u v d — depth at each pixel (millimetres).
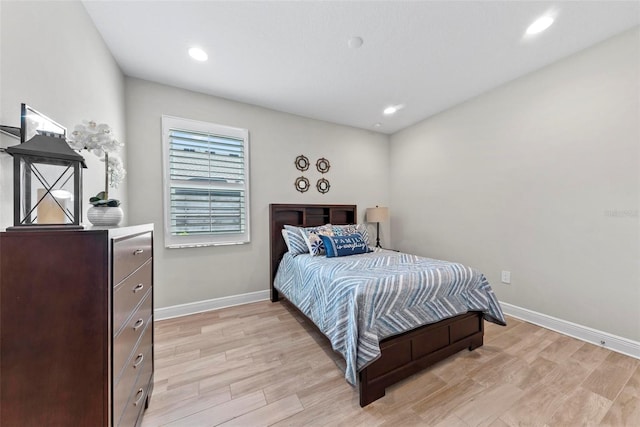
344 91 2639
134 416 1080
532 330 2168
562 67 2090
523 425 1195
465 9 1566
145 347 1271
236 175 2824
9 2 904
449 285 1736
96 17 1583
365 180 3855
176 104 2516
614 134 1822
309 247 2668
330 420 1240
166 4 1498
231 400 1381
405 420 1235
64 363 753
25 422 732
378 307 1440
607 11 1584
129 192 2309
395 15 1608
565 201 2090
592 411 1269
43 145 818
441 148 3217
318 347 1934
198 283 2615
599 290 1909
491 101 2629
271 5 1521
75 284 763
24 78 983
